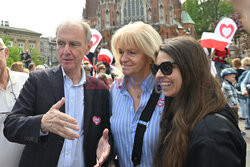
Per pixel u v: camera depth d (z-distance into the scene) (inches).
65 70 93.0
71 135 64.7
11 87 111.8
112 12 2503.7
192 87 61.0
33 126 69.1
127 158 85.9
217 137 45.9
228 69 261.7
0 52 106.3
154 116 81.7
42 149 83.9
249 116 303.7
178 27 2618.1
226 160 43.1
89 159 91.2
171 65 63.2
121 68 94.9
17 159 104.3
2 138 101.5
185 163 54.3
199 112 56.7
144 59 87.4
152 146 79.2
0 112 105.3
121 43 86.5
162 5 2417.6
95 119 92.9
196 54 62.6
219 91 59.8
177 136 56.6
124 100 91.4
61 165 85.4
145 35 83.6
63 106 89.5
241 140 49.3
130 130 84.8
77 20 93.1
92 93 95.7
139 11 2465.6
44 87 88.3
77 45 90.8
